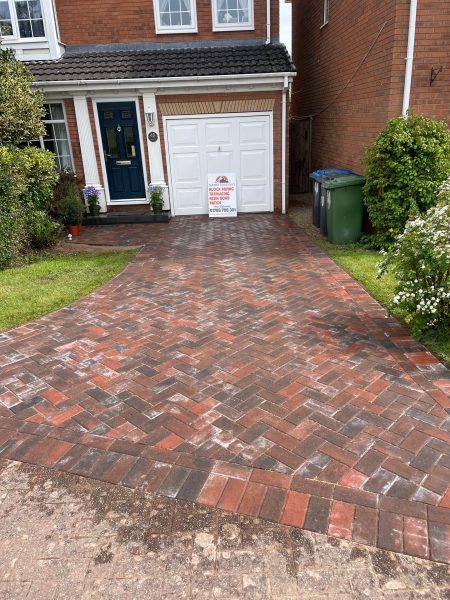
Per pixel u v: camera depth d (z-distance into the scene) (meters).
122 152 10.75
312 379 3.68
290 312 5.07
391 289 5.64
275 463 2.78
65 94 10.13
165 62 10.27
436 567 2.14
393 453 2.83
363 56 8.50
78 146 10.62
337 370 3.80
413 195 6.95
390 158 6.95
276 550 2.24
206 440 3.01
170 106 10.25
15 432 3.15
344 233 7.96
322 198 8.49
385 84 7.50
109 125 10.51
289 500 2.52
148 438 3.04
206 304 5.40
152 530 2.38
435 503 2.47
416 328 4.23
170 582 2.10
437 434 2.99
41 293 5.87
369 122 8.34
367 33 8.23
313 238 8.52
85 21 10.84
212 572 2.14
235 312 5.12
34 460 2.89
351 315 4.94
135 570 2.17
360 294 5.55
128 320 5.01
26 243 7.95
